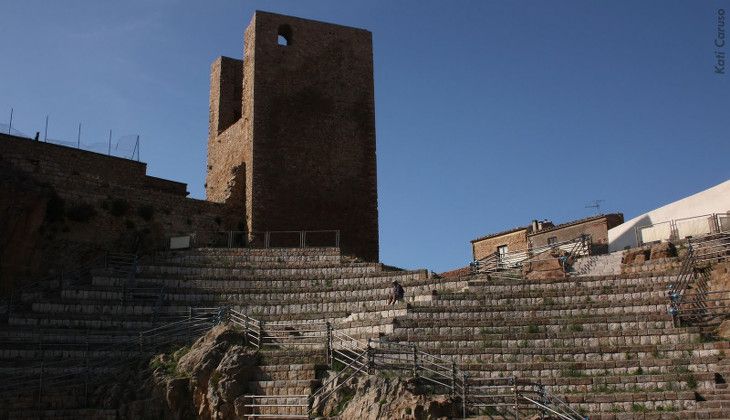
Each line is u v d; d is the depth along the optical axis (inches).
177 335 1440.7
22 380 1321.4
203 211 2011.6
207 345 1291.8
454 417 1077.1
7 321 1451.8
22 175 1756.9
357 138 2180.1
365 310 1467.8
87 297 1560.0
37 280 1678.2
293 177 2074.3
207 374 1231.5
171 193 2043.6
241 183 2084.2
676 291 1422.2
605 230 2201.0
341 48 2224.4
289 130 2100.1
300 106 2128.4
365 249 2118.6
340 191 2121.1
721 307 1352.1
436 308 1416.1
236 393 1203.2
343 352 1268.5
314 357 1256.8
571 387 1182.3
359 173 2158.0
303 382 1198.3
